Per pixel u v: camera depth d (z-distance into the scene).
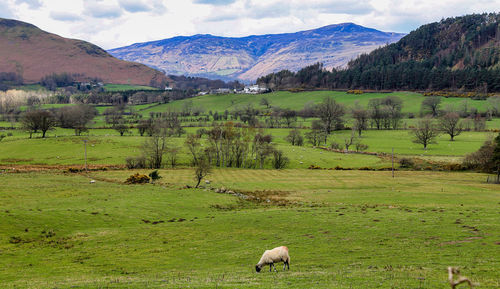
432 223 39.44
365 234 37.06
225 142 132.00
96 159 122.12
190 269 28.47
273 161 127.00
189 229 42.81
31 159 120.94
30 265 29.81
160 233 41.03
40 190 66.38
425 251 29.66
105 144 142.88
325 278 21.88
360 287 19.36
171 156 127.12
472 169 107.19
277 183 88.00
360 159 126.69
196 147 140.75
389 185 84.94
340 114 197.88
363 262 27.66
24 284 23.77
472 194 70.25
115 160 121.31
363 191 76.56
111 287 21.91
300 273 23.66
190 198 63.91
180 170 107.31
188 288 20.52
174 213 53.19
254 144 137.50
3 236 37.16
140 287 21.66
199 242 37.41
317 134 167.38
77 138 151.50
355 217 45.16
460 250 29.14
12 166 108.38
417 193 72.19
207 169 81.62
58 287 22.28
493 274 21.92
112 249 35.00
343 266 26.59
